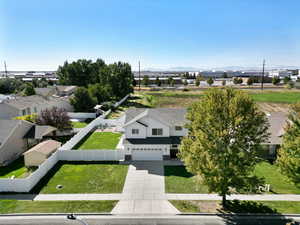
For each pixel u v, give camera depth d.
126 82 74.94
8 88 81.56
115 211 17.78
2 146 26.34
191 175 23.98
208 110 16.98
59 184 22.05
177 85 133.50
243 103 16.52
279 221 16.45
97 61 97.69
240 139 16.80
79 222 16.48
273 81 122.31
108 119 48.00
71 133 38.50
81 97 52.53
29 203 18.89
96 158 28.06
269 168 25.80
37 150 25.75
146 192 20.62
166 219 16.83
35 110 47.47
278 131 30.05
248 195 20.11
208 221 16.55
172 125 29.64
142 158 28.25
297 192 20.58
